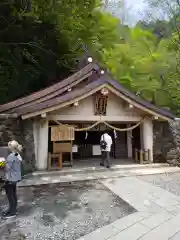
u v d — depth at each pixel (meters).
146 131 10.70
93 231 4.51
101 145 9.77
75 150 10.66
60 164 9.15
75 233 4.44
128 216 5.22
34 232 4.46
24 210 5.50
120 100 10.41
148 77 20.44
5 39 13.30
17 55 13.77
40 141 9.01
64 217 5.15
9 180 5.06
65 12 13.87
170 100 20.31
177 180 8.20
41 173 8.43
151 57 20.27
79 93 9.07
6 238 4.21
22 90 14.31
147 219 5.06
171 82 18.92
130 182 7.90
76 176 8.51
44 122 9.09
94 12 17.27
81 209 5.61
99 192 6.87
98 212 5.45
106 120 10.12
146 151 10.59
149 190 7.05
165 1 18.06
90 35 17.00
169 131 10.97
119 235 4.36
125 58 20.98
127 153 12.30
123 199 6.30
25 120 8.88
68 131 9.44
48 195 6.56
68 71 16.50
